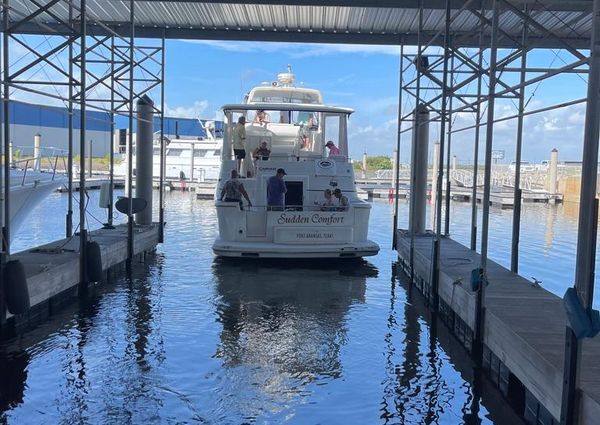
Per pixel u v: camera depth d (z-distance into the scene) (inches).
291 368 246.5
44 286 302.8
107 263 397.1
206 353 261.6
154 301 353.4
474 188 411.2
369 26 515.2
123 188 1315.2
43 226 688.4
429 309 351.9
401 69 516.1
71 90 387.2
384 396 220.8
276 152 563.2
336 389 225.8
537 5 339.0
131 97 470.6
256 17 498.9
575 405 164.1
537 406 194.2
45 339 275.9
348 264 493.4
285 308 345.4
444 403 216.5
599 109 163.3
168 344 272.5
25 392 216.1
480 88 398.6
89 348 264.7
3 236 273.7
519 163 335.3
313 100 613.3
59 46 341.7
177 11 486.9
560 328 220.7
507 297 273.9
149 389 220.7
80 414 198.8
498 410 211.5
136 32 540.4
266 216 466.3
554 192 1185.4
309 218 465.1
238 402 211.5
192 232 682.2
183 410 203.9
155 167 1469.0
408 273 449.4
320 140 571.2
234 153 522.9
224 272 446.3
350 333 298.8
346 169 510.9
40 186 453.7
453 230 733.3
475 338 257.6
